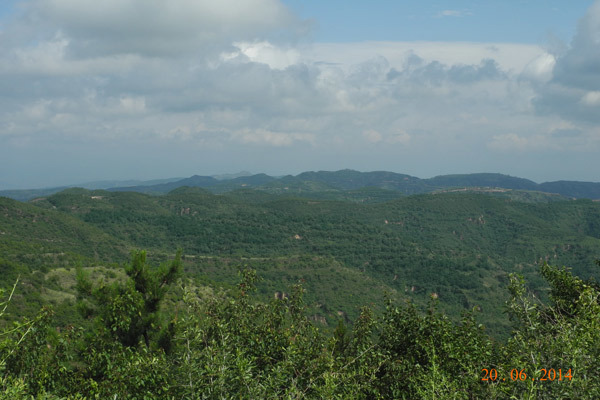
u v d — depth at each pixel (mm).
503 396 5691
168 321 12336
